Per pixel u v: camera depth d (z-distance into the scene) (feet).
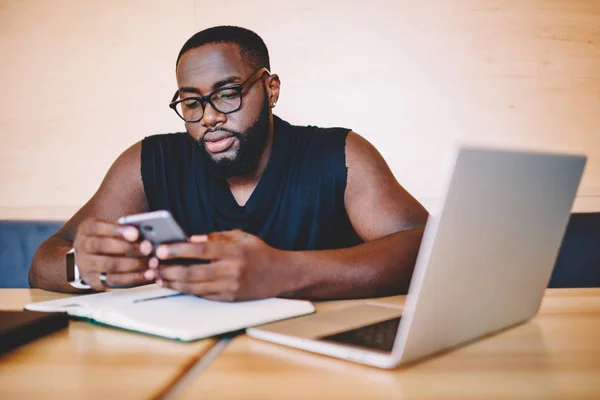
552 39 6.91
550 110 6.97
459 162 1.52
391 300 3.06
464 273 1.73
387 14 6.94
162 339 2.10
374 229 4.48
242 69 4.33
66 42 7.16
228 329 2.13
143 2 7.09
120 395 1.44
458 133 6.99
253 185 4.79
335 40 6.99
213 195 4.77
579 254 5.98
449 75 6.96
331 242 4.89
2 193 7.24
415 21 6.93
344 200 4.73
